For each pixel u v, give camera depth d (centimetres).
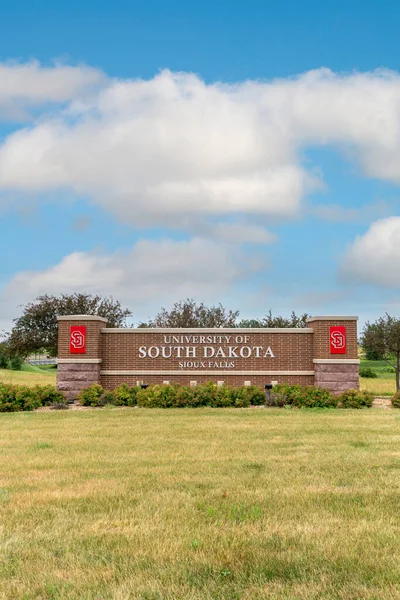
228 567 586
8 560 605
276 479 953
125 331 2602
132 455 1177
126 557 616
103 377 2592
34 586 543
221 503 815
